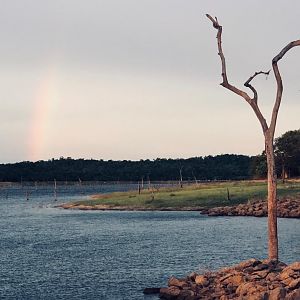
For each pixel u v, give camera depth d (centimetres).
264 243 5766
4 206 16638
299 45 3322
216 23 3481
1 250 5744
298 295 2355
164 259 4744
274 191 3338
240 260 4569
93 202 14162
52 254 5356
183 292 2912
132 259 4812
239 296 2586
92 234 7431
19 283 3791
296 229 7106
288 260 4381
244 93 3459
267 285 2622
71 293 3400
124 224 8831
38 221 10219
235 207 10519
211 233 6994
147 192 15150
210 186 14925
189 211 11250
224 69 3481
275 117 3388
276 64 3350
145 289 3269
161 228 7919
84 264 4603
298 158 17625
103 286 3588
